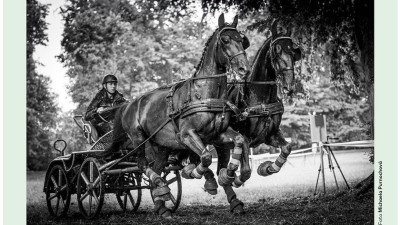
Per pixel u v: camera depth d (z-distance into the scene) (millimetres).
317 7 11523
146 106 8016
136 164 8469
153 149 8133
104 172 8234
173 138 7473
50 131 27141
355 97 14344
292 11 11477
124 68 21641
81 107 23094
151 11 20203
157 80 23062
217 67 7023
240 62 6645
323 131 10680
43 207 10914
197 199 11297
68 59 21328
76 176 8719
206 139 7012
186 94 7133
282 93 7645
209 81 6957
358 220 7086
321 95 24750
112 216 8305
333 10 11555
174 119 7289
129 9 20312
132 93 21781
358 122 24906
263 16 14062
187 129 6922
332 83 13977
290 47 7402
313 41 12227
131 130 8219
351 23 11828
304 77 12625
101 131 9336
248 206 9172
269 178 16250
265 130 7430
